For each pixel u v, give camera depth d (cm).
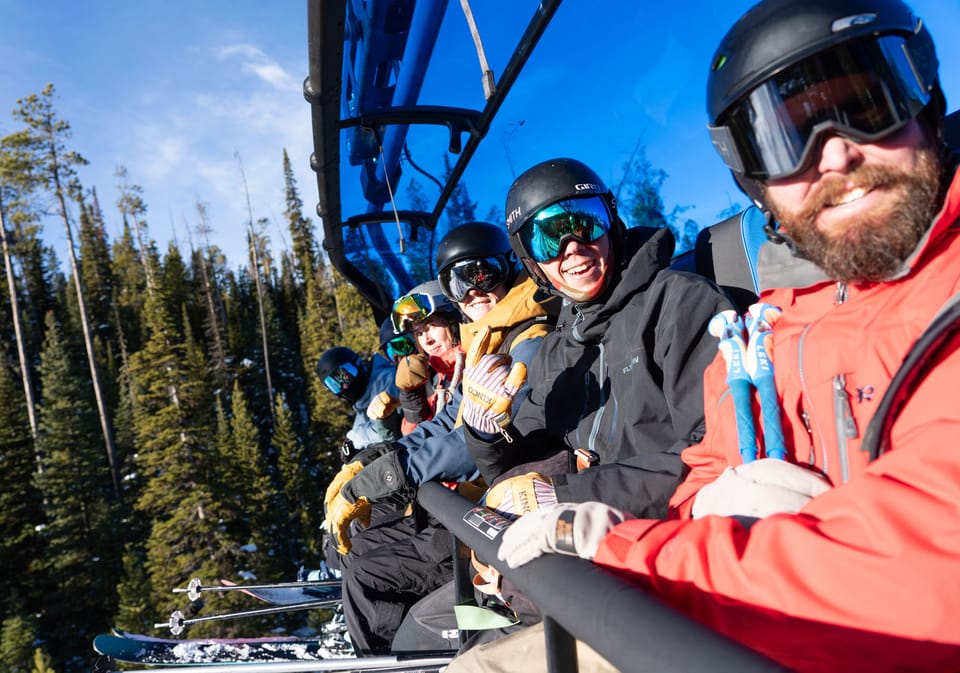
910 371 86
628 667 66
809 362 117
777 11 112
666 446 184
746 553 82
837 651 72
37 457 4512
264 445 6056
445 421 286
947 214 99
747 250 211
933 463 74
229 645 369
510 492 169
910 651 68
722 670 56
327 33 282
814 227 111
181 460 4103
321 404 5300
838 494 80
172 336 5128
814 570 75
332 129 398
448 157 475
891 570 69
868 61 103
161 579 3678
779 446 118
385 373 569
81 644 3928
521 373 206
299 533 4591
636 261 197
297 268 8494
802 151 108
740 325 138
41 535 4284
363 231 578
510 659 150
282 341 7100
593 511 106
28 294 7450
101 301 7838
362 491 256
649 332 189
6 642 3534
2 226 5650
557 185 215
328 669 235
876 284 111
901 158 102
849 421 105
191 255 8719
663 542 95
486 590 196
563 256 215
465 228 344
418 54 356
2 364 6312
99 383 5544
